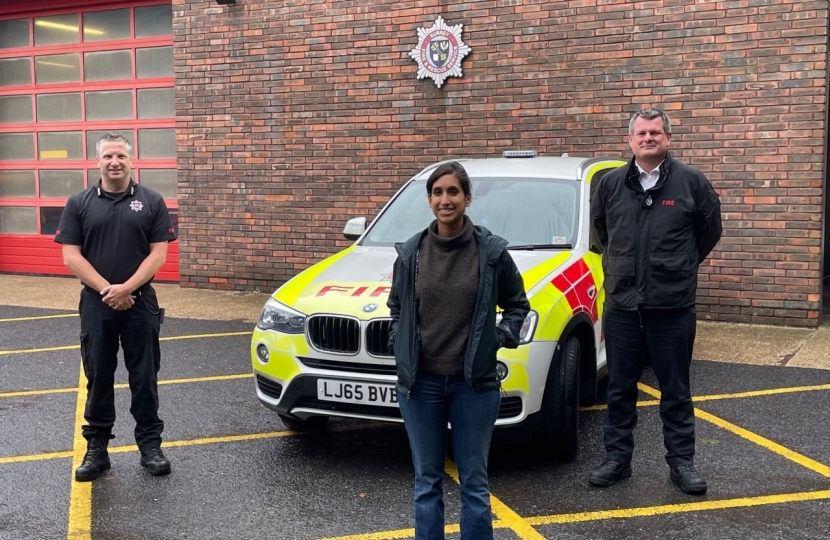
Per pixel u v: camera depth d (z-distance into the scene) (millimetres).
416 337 3504
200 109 11664
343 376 4836
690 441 4805
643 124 4562
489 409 3533
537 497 4672
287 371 5016
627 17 9438
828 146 11891
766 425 5883
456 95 10297
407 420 3590
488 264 3473
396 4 10461
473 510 3545
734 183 9141
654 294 4629
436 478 3590
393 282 3619
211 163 11680
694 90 9227
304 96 11062
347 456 5383
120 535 4238
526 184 6426
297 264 11344
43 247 13508
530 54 9906
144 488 4859
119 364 7812
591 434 5738
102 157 4848
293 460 5312
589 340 5637
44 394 6883
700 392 6723
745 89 9008
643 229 4652
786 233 8984
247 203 11531
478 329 3453
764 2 8844
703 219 4656
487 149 10219
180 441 5691
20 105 13500
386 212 6594
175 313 10211
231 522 4387
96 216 4855
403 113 10578
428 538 3572
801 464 5133
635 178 4680
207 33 11508
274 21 11117
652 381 7203
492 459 5293
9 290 12156
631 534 4184
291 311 5094
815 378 7090
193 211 11852
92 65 12945
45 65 13266
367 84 10711
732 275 9234
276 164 11312
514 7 9914
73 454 5457
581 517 4395
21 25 13359
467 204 3504
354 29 10703
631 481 4902
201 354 8172
